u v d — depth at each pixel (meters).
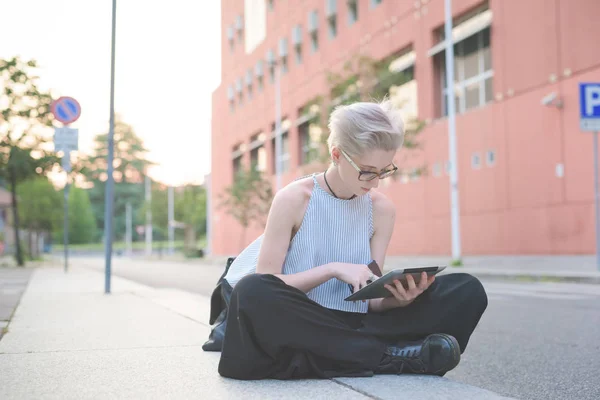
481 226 20.12
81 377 2.56
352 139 2.32
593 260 14.73
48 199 36.44
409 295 2.39
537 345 4.77
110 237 8.48
